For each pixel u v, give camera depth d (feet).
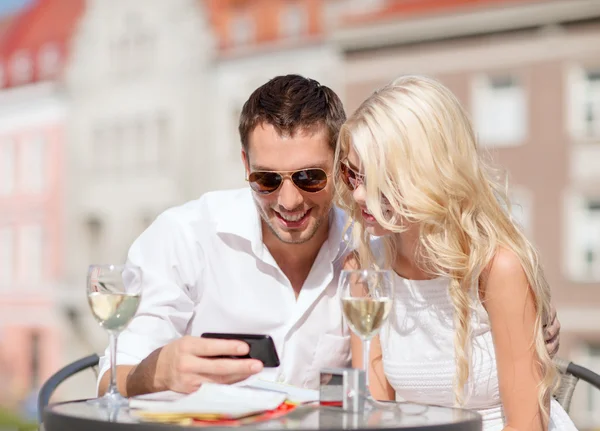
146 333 9.11
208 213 9.66
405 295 8.70
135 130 83.82
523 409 7.88
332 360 9.52
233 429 5.66
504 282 7.97
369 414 6.46
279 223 8.82
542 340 7.97
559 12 61.16
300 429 5.68
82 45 87.15
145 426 5.78
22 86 90.22
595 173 60.70
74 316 84.53
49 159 88.28
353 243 8.98
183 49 80.89
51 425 6.35
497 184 8.73
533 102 62.18
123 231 83.35
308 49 71.87
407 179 7.88
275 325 9.42
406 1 66.69
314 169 8.55
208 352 6.59
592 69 60.85
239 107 77.66
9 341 87.81
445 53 64.95
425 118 7.88
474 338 8.33
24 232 89.40
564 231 61.31
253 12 76.28
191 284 9.54
